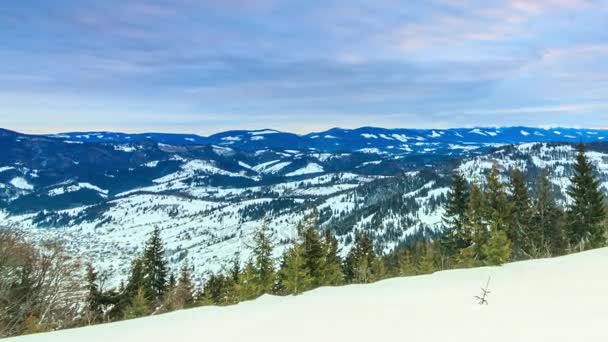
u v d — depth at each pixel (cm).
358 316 495
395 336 407
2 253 1612
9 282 1586
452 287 629
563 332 381
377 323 459
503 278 673
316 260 3041
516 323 421
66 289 1950
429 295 586
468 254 2084
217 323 514
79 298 1994
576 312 447
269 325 484
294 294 689
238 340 432
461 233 3362
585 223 3669
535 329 397
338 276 3347
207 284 3950
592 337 361
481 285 632
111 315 2595
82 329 524
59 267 1927
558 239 3656
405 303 546
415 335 406
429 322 448
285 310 558
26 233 2003
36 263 1855
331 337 418
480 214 3148
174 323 530
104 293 2711
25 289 1706
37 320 1445
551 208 3859
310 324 474
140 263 4238
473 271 751
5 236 1720
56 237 2191
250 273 1955
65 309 1888
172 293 2541
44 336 497
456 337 389
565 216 3888
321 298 621
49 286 1834
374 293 629
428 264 2164
